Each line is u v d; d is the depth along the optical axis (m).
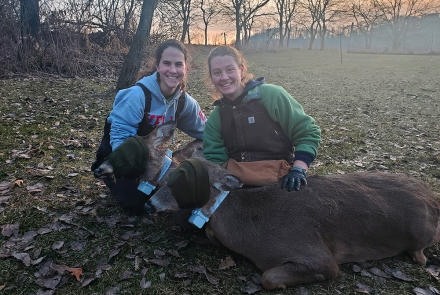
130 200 3.72
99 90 10.76
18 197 4.03
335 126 7.92
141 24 9.94
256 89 3.37
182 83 3.99
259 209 3.03
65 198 4.09
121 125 3.66
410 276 2.97
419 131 7.69
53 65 13.07
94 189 4.36
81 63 13.90
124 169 3.09
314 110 9.97
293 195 3.06
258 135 3.34
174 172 2.88
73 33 13.93
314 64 26.16
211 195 3.03
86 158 5.36
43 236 3.42
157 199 3.00
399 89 14.34
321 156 5.88
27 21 12.80
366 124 8.27
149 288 2.83
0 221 3.60
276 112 3.30
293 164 3.24
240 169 3.28
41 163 4.98
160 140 3.34
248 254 3.00
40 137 6.16
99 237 3.45
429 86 15.18
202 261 3.14
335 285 2.86
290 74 19.69
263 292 2.77
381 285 2.88
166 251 3.27
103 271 3.01
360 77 18.55
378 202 3.08
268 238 2.93
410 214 3.08
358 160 5.72
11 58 12.41
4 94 9.16
